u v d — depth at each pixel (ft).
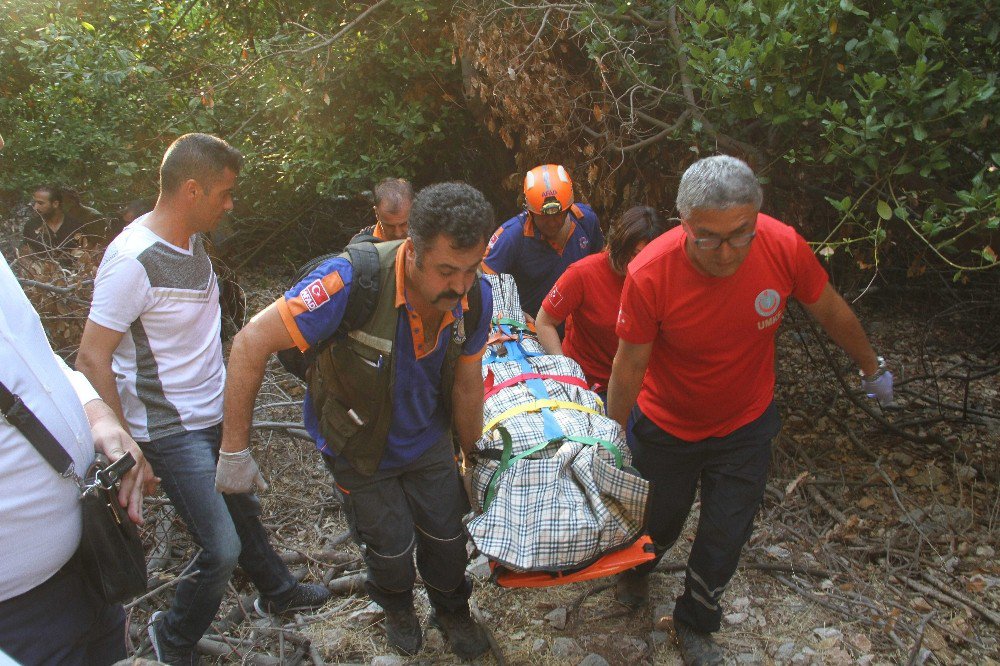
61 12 21.21
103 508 5.84
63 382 5.84
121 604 6.69
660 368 9.03
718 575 9.06
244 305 14.96
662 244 8.27
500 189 24.50
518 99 17.29
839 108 11.20
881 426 15.15
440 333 7.91
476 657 9.68
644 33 15.92
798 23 11.33
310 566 11.55
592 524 8.27
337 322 7.50
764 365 8.95
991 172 11.73
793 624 10.20
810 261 8.30
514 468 8.70
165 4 23.26
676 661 9.68
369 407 7.86
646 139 16.61
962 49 11.92
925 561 11.36
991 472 13.51
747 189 7.20
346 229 25.81
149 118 22.31
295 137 21.99
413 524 8.89
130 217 11.06
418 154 23.07
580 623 10.33
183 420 8.83
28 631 5.64
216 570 8.82
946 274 19.86
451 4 19.65
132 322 8.54
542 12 17.61
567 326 12.07
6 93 23.17
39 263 13.57
